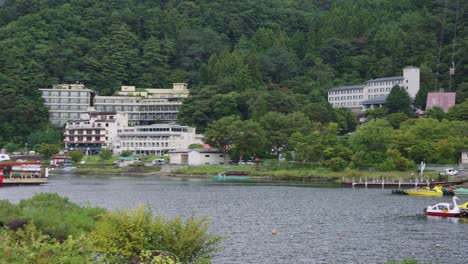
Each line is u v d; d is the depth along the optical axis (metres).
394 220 108.50
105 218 55.06
